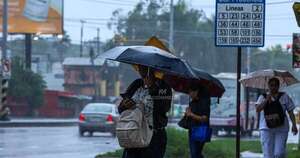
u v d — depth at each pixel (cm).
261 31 2011
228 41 2022
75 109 11131
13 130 6003
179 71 1662
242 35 2016
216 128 6244
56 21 9681
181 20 14988
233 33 2020
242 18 2016
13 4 9444
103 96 13575
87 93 14350
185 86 2191
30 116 9819
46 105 10375
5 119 7069
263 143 2312
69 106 10925
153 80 1688
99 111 5497
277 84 2286
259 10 2009
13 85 9569
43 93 9975
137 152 1698
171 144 3178
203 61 15288
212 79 2162
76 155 3503
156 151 1697
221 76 6297
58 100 10594
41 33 9594
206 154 3178
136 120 1630
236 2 2017
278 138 2292
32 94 9744
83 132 5516
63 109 10712
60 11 9694
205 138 2188
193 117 2189
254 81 2525
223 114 6231
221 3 2022
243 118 6203
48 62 17338
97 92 14100
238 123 2039
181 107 9994
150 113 1667
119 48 1722
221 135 6419
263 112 2305
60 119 9388
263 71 2436
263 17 2009
